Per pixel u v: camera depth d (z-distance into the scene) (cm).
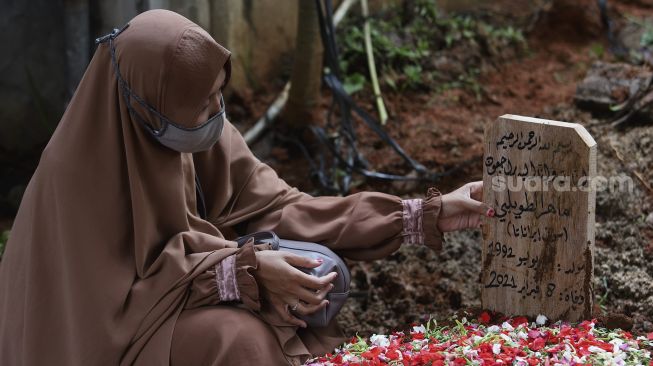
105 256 349
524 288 367
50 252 355
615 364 320
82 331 347
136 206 350
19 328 361
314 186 550
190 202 378
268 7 606
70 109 354
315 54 551
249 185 401
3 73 550
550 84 612
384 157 554
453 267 468
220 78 350
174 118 343
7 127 559
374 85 591
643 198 466
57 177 349
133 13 529
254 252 346
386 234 383
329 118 567
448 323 379
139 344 348
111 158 350
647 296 412
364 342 363
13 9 542
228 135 399
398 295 458
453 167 538
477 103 597
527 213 360
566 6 653
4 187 561
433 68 619
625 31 648
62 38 551
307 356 354
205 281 349
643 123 518
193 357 343
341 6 637
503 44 645
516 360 328
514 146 357
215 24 568
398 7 664
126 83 343
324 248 375
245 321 345
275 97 606
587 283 353
